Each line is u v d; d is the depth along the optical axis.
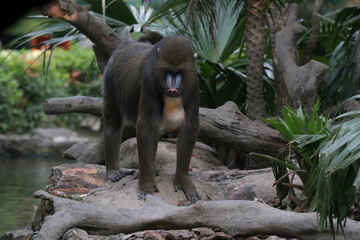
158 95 6.22
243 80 10.99
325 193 4.07
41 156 20.56
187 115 6.40
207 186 6.94
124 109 7.22
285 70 9.33
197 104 6.41
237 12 10.58
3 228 8.45
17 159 19.50
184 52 6.06
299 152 5.32
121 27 10.46
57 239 4.71
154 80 6.16
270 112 11.26
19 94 23.09
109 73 7.46
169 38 6.14
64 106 9.55
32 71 23.97
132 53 7.19
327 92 10.56
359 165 4.29
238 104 11.41
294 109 8.88
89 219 4.92
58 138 21.22
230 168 11.29
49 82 23.97
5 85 23.03
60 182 7.36
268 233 4.66
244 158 11.16
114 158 7.50
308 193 5.07
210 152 10.07
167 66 6.05
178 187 6.49
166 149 9.28
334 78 10.39
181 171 6.53
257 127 8.98
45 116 23.73
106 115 7.53
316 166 4.79
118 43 9.12
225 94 11.29
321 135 4.78
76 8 8.45
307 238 4.49
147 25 10.58
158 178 6.80
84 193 7.01
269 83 11.05
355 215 5.42
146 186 6.27
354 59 9.45
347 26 11.03
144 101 6.24
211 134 8.83
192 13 8.22
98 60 9.59
